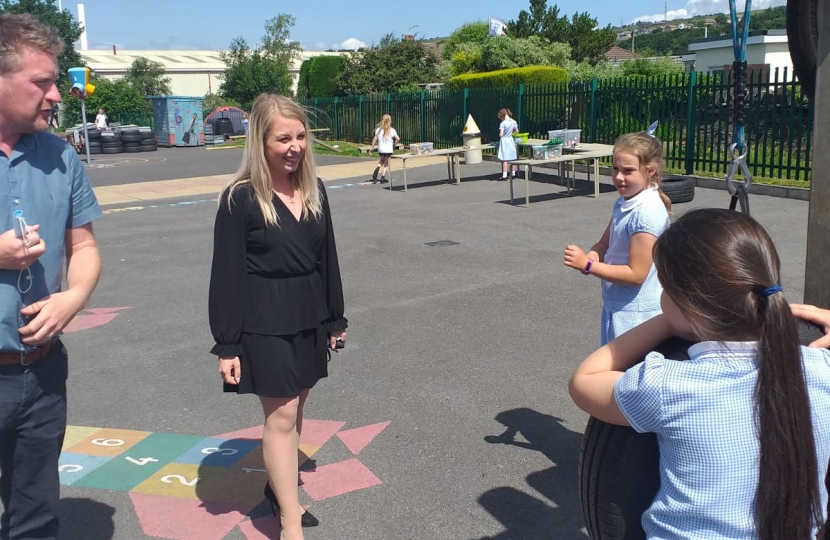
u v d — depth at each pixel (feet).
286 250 9.46
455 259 28.50
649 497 5.81
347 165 70.44
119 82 155.22
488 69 103.40
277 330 9.43
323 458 12.81
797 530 4.99
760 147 44.47
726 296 4.98
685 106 47.73
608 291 10.62
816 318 6.07
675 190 38.83
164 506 11.44
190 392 16.10
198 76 224.74
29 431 8.11
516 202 43.29
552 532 10.48
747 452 5.03
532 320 20.35
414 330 19.81
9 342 7.59
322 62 133.28
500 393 15.38
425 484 11.85
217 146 108.27
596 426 6.05
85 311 22.81
